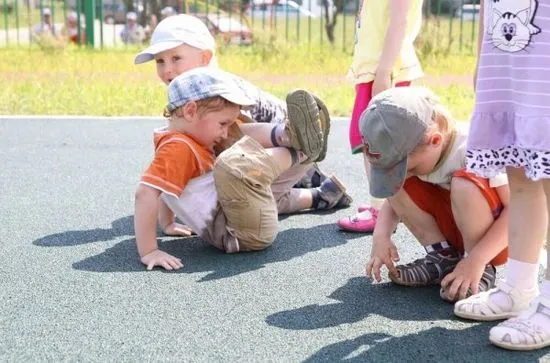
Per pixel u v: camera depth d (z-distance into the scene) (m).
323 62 8.92
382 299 2.37
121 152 4.60
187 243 2.95
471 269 2.31
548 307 2.10
